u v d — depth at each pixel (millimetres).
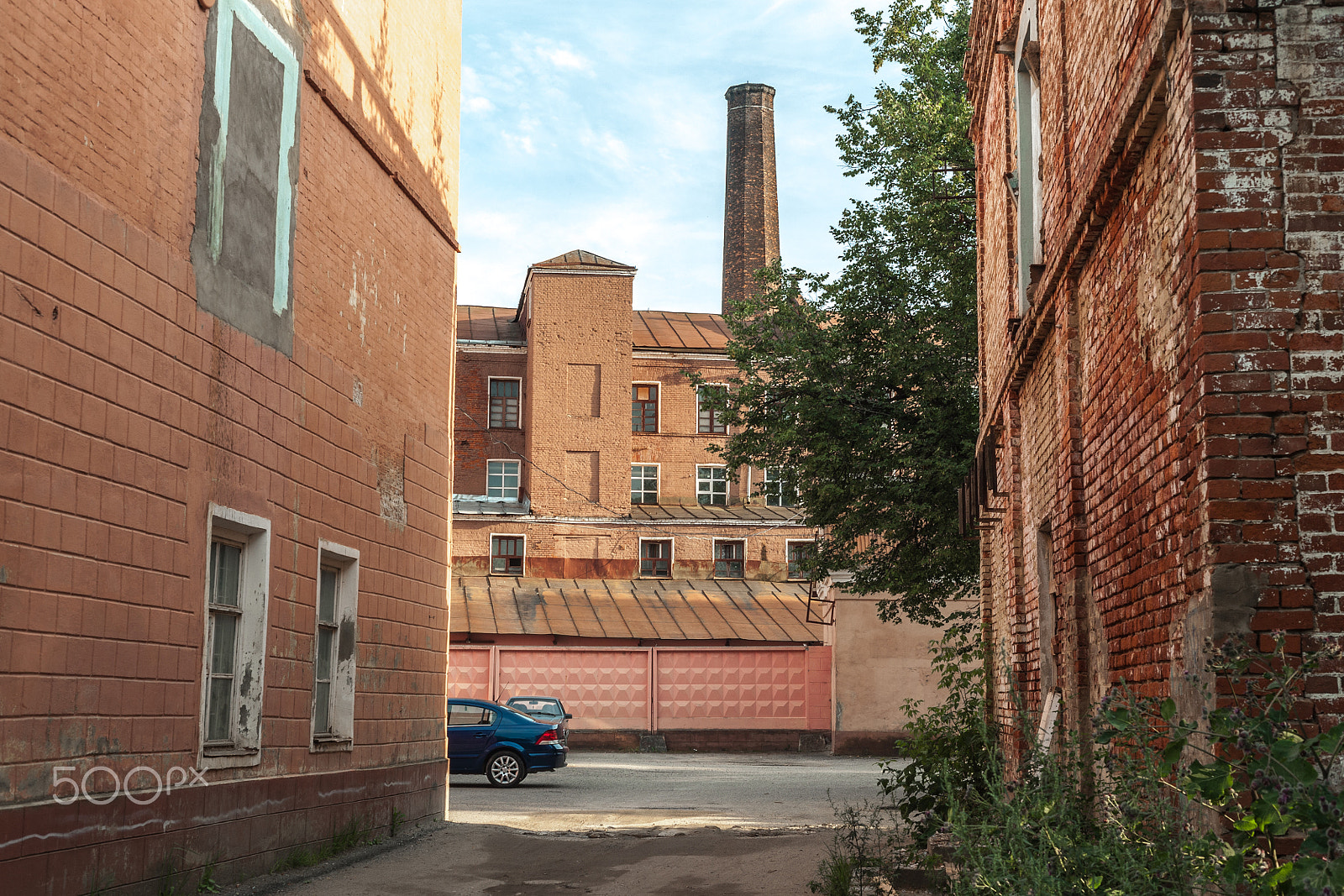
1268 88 4617
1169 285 5152
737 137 61031
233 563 9312
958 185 21672
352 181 11750
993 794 5934
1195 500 4668
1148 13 5352
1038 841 5125
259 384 9484
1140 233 5789
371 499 12211
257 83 9531
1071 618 7691
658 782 22484
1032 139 10609
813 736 33969
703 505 45656
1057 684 9461
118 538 7410
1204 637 4543
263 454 9547
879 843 10312
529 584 40719
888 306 22188
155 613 7832
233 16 9102
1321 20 4625
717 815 15906
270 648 9633
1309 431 4426
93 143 7188
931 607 22766
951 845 8648
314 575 10609
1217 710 3828
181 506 8195
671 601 39656
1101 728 4902
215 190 8797
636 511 44188
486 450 45125
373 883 9352
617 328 44594
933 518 20609
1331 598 4316
